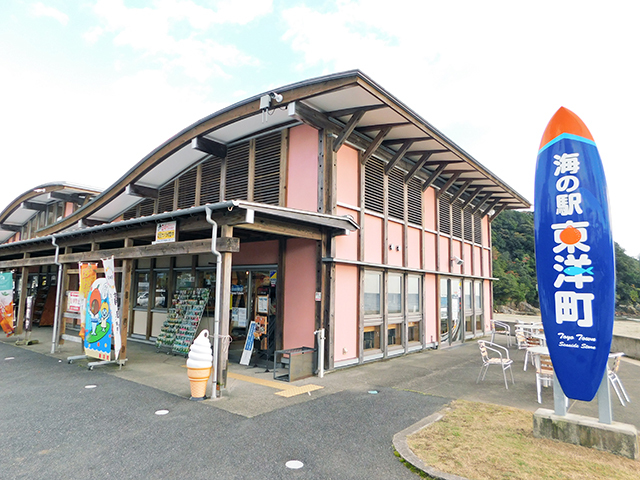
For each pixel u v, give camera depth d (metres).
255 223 6.41
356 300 8.58
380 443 4.25
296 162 8.47
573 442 4.18
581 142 4.29
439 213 12.28
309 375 7.36
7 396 5.86
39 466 3.68
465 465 3.68
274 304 8.70
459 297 13.13
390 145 9.68
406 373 7.79
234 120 8.48
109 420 4.87
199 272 10.45
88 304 8.41
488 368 8.39
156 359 8.78
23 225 20.03
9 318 11.16
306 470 3.65
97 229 8.30
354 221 8.16
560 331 4.27
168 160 10.50
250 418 4.98
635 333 22.17
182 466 3.69
